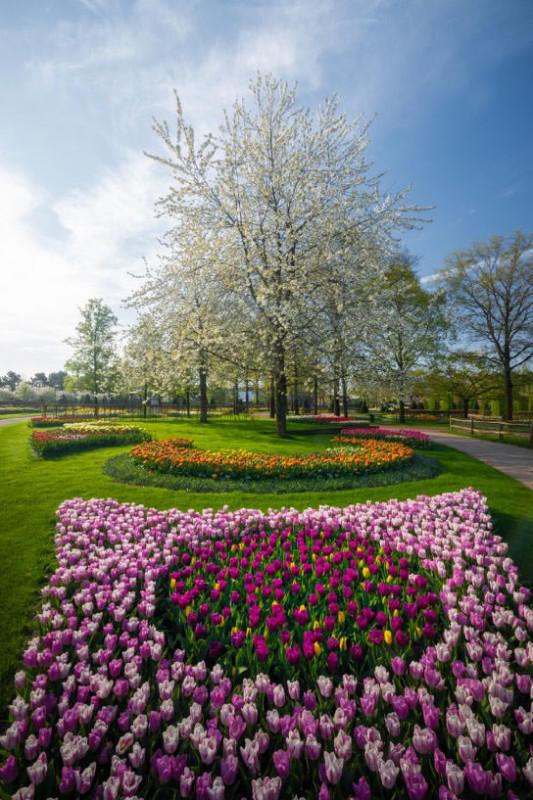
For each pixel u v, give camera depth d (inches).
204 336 606.5
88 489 294.0
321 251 623.2
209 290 652.7
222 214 627.5
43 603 140.7
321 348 625.9
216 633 111.7
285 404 671.1
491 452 526.9
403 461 378.6
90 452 481.7
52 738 83.3
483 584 142.0
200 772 74.2
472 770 66.8
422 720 82.4
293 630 113.4
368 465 340.8
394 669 91.4
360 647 97.3
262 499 271.7
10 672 108.6
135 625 114.0
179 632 116.9
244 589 136.9
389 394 822.5
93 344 1375.5
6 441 604.7
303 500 269.9
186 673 94.5
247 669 100.0
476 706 86.7
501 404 1330.0
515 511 242.5
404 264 1183.6
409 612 114.9
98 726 78.0
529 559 176.2
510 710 88.0
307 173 634.8
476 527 196.1
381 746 74.2
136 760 71.9
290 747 72.0
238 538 188.9
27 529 213.6
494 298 1165.1
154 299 674.8
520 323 1138.0
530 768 69.1
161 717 82.7
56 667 94.1
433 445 579.5
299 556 169.5
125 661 102.5
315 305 638.5
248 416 1382.9
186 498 272.1
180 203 623.5
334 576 142.0
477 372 1270.9
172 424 886.4
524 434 656.4
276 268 596.7
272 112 636.1
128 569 146.9
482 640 111.5
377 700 85.2
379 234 621.6
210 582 142.5
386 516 211.9
